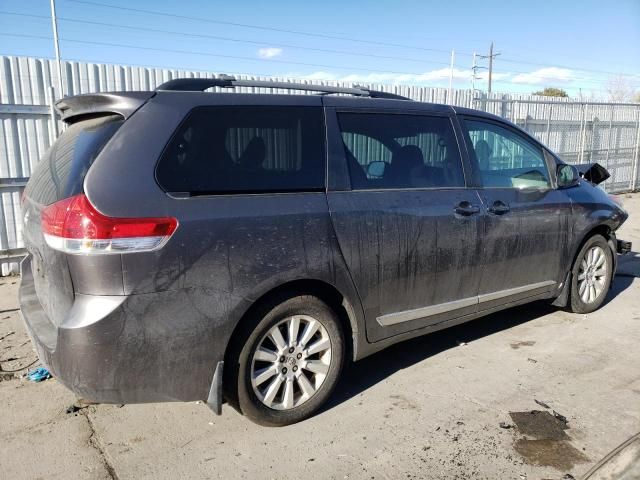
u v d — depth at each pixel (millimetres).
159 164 2801
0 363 4180
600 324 5070
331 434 3213
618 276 6902
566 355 4348
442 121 4074
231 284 2893
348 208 3359
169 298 2730
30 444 3100
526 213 4402
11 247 6840
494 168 4383
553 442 3102
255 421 3199
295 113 3324
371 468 2879
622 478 2697
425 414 3430
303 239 3141
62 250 2635
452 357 4320
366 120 3637
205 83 3223
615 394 3682
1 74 6586
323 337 3330
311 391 3324
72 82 7125
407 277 3660
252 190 3051
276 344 3158
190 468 2885
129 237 2623
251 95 3209
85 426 3301
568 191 4898
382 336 3627
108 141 2768
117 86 7504
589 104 14484
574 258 5035
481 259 4105
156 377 2762
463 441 3121
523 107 13109
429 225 3734
